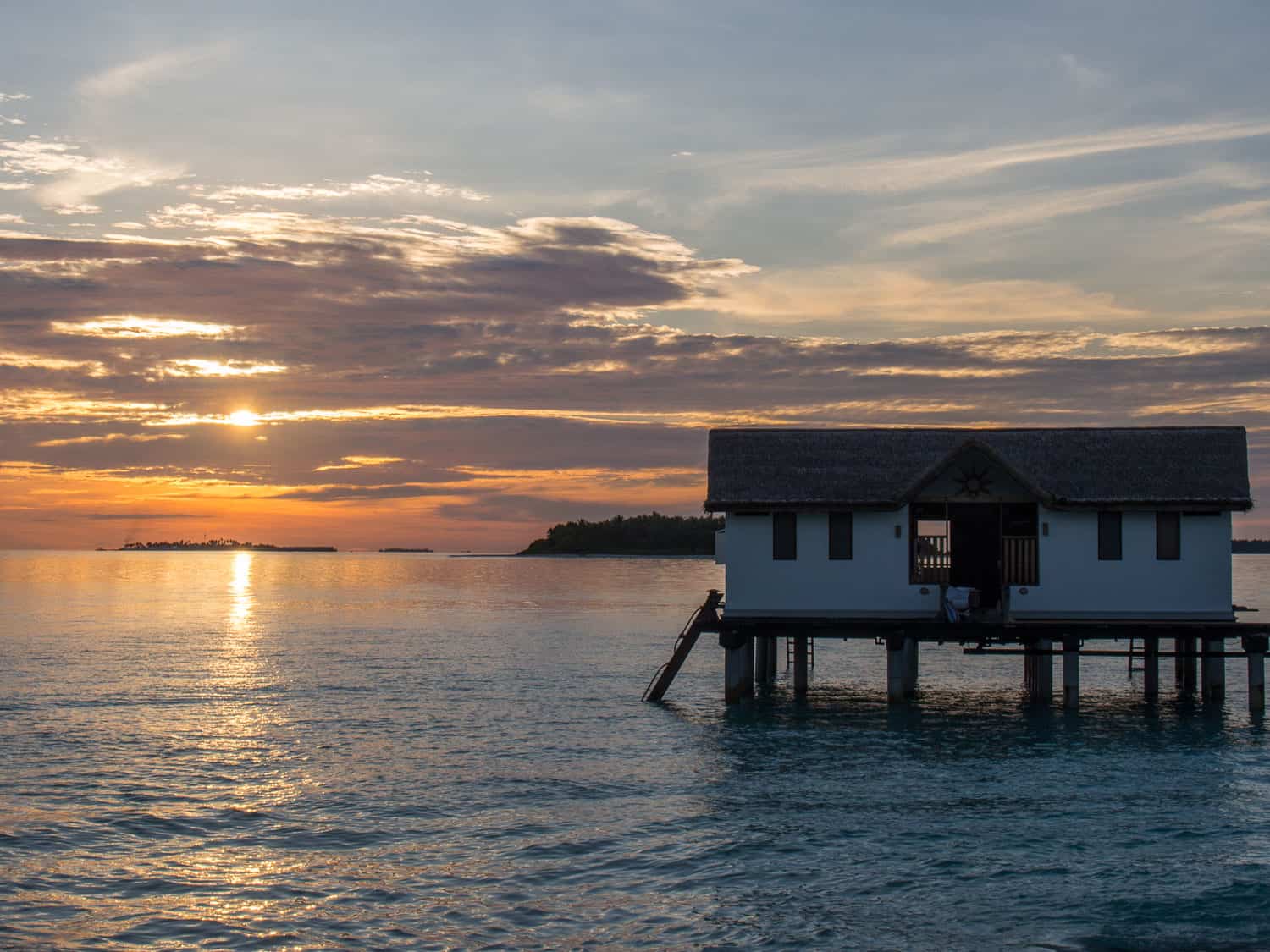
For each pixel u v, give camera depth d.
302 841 24.39
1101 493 36.59
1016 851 23.41
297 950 18.98
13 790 28.36
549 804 27.08
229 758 32.09
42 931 19.70
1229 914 20.19
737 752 32.59
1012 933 19.48
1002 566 37.31
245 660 56.53
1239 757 31.70
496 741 34.44
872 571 37.75
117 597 121.75
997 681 48.19
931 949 18.88
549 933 19.58
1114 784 28.69
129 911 20.55
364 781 29.36
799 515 38.09
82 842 24.30
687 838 24.42
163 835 24.80
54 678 49.19
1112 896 21.02
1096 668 52.44
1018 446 38.09
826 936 19.41
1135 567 36.78
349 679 49.06
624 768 30.66
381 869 22.64
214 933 19.64
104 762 31.52
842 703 41.41
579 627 77.12
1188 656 37.34
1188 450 37.38
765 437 39.31
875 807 26.61
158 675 50.25
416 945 19.14
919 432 39.03
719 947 19.03
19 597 120.56
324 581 180.75
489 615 89.94
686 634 41.34
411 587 149.12
